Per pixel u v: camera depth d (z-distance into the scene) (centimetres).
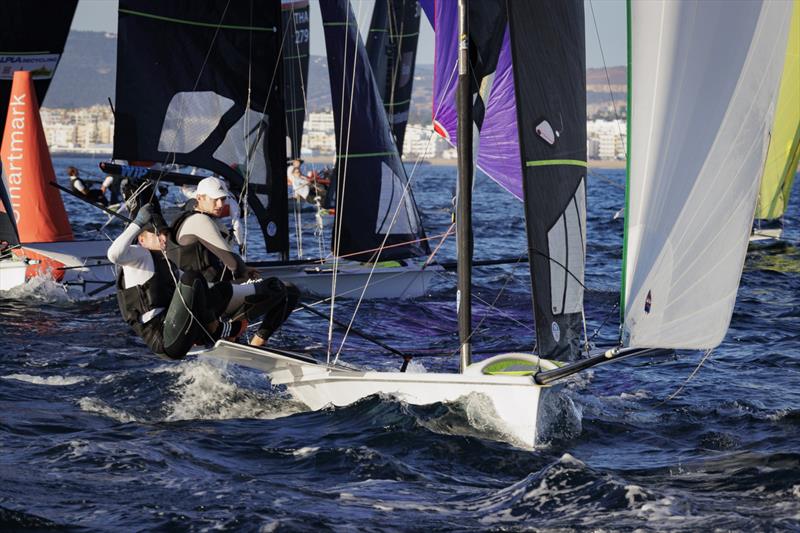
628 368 3416
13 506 1939
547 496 2038
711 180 2136
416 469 2262
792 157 7775
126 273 2680
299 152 8669
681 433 2600
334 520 1917
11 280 4709
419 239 4834
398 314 4481
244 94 4812
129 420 2672
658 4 2116
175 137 4738
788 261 6662
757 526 1869
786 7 2116
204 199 2720
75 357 3459
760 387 3156
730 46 2116
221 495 2044
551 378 2369
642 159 2142
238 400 2859
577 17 2411
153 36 4656
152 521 1895
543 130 2331
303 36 8412
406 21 7969
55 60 5341
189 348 2634
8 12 5166
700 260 2150
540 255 2350
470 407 2503
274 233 4856
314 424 2598
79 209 11644
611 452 2433
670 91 2125
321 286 4741
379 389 2648
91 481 2122
